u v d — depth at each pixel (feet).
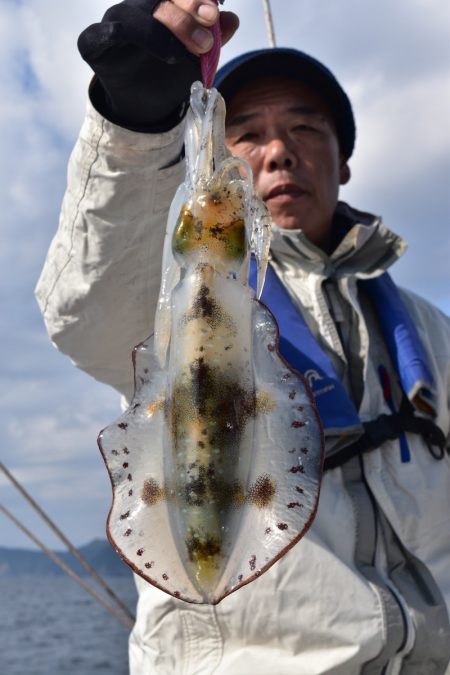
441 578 2.17
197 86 1.42
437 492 2.25
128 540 1.24
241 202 1.36
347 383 2.38
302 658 1.95
